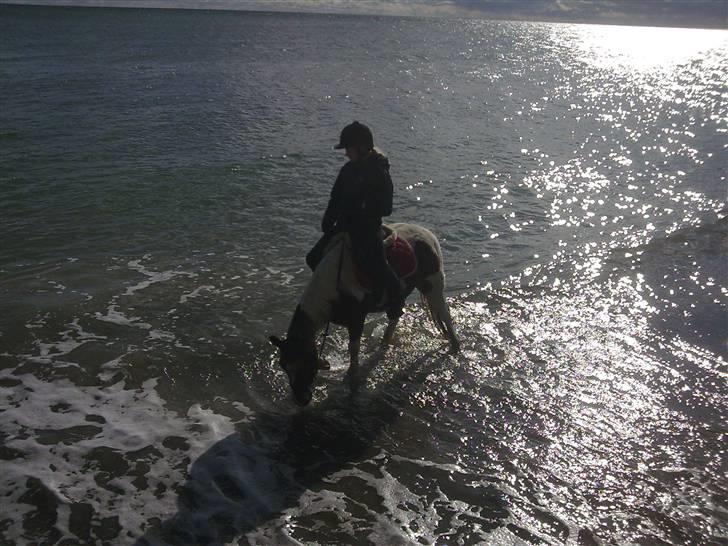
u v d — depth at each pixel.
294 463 4.75
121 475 4.52
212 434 5.03
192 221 9.71
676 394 5.77
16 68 26.77
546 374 6.05
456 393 5.72
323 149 14.41
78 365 5.87
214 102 20.41
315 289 5.24
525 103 23.80
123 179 11.60
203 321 6.79
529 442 5.06
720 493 4.51
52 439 4.85
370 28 80.56
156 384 5.67
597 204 11.44
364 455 4.88
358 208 5.18
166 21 71.81
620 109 23.22
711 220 10.72
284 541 3.98
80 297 7.16
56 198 10.42
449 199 11.31
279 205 10.58
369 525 4.14
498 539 4.02
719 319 7.21
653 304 7.56
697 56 57.78
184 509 4.23
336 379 5.88
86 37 45.16
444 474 4.66
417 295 7.75
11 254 8.23
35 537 3.94
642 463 4.82
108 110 18.31
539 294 7.75
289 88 24.45
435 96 24.45
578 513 4.28
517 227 10.12
